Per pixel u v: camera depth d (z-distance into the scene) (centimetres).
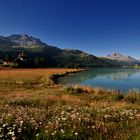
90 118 974
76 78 7912
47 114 1079
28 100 1731
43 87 3975
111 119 980
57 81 6538
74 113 1045
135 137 690
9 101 1641
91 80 7025
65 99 1972
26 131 787
